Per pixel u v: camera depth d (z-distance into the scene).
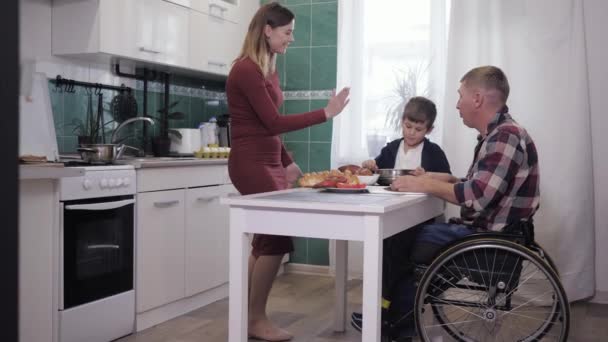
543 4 3.57
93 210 2.64
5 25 0.34
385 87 4.14
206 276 3.48
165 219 3.13
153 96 3.86
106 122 3.52
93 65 3.43
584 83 3.54
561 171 3.56
